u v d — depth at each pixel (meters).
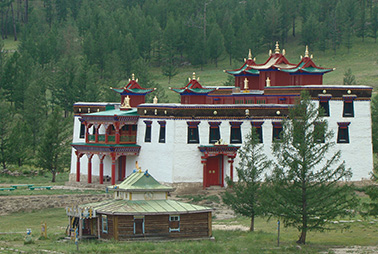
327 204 62.84
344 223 73.25
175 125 91.69
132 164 96.56
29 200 86.06
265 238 65.38
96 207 62.06
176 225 61.72
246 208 70.12
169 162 91.62
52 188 97.44
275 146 65.25
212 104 94.94
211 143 92.38
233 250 58.34
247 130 92.06
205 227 63.06
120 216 59.88
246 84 102.50
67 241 62.22
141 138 95.94
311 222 62.78
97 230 62.25
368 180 93.50
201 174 92.19
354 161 93.31
